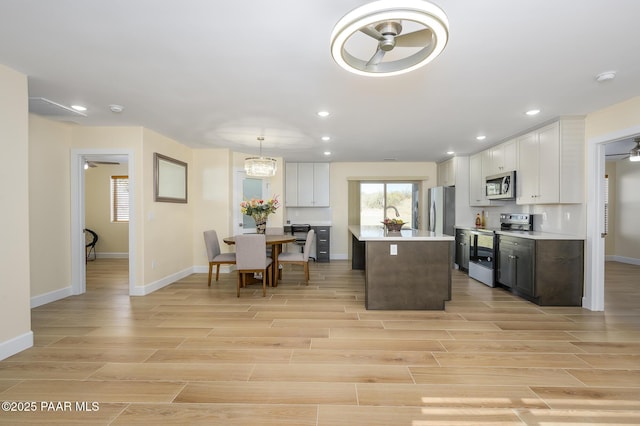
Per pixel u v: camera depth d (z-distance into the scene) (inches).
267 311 135.9
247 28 72.8
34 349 98.0
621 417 67.1
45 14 67.2
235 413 68.3
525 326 118.3
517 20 69.1
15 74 94.7
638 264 249.6
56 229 152.9
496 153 195.9
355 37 76.8
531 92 111.9
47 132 147.6
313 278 202.5
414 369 86.5
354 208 277.1
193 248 216.7
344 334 110.4
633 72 95.6
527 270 148.3
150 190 166.6
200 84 105.0
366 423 65.4
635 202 253.3
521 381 80.7
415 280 138.2
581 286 142.8
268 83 104.2
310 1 63.1
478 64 90.3
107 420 65.8
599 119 133.4
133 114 138.0
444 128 160.6
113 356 93.6
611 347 100.3
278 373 84.4
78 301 150.4
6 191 92.7
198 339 106.0
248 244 158.1
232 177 221.8
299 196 269.6
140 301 150.5
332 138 182.9
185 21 70.1
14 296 94.7
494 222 216.4
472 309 138.9
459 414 68.3
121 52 84.0
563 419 66.6
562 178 141.9
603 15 67.2
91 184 289.4
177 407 70.2
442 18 51.4
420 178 273.1
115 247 290.7
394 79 100.8
